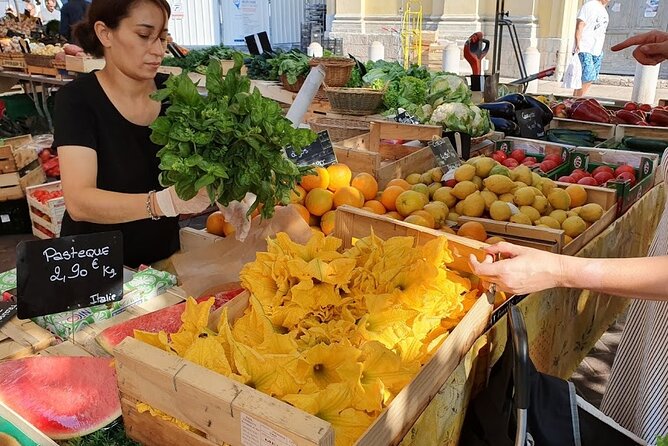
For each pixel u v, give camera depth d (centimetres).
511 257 158
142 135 223
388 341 142
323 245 169
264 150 154
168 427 116
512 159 347
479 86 540
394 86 470
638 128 452
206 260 192
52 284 158
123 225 229
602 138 468
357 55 1478
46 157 555
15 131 621
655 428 166
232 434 105
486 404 152
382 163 329
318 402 113
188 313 138
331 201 248
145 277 192
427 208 244
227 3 1681
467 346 153
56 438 129
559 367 246
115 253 166
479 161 265
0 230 516
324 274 151
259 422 99
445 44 1309
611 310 302
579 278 145
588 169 360
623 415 196
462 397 154
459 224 244
